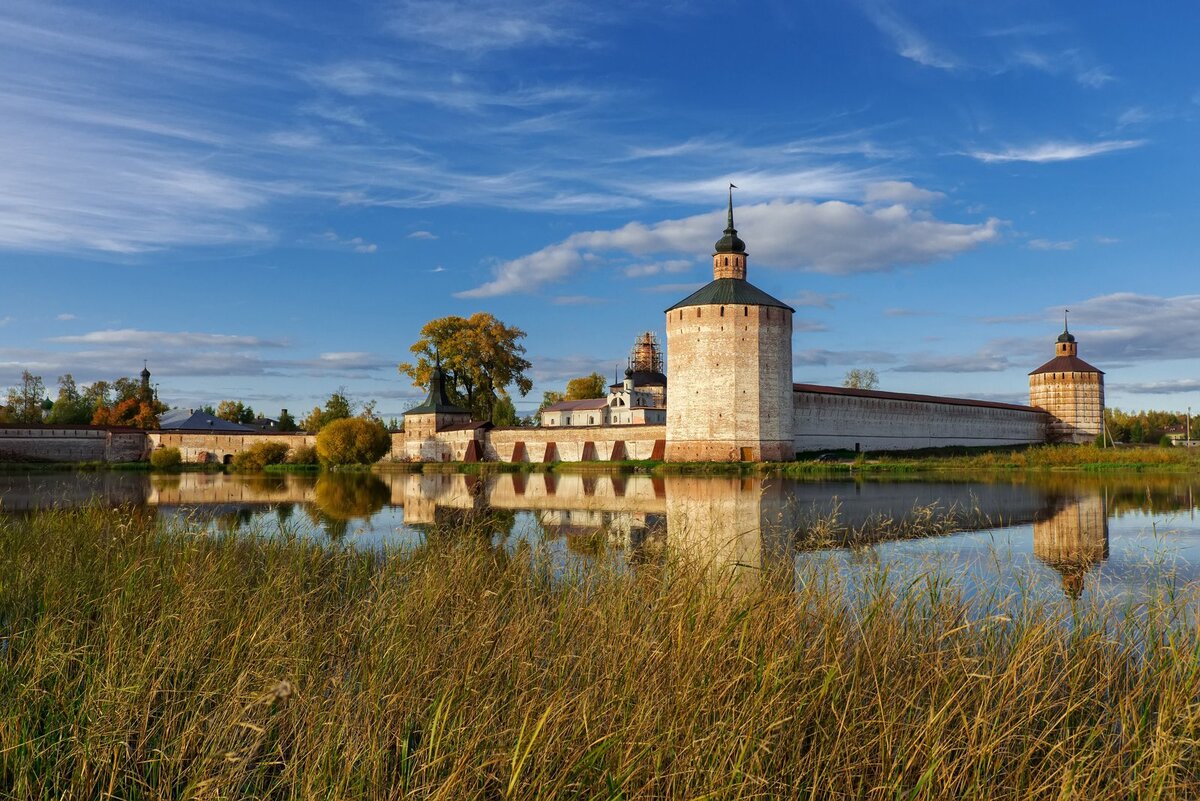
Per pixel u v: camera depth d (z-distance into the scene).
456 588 10.31
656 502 34.06
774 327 69.88
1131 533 21.98
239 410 149.62
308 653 8.50
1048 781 6.23
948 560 13.90
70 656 7.92
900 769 6.50
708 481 49.00
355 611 9.70
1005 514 27.59
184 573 11.14
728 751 6.12
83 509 22.31
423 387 94.56
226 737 6.80
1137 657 8.31
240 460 83.62
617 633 8.05
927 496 34.94
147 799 6.38
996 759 6.61
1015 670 7.07
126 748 6.62
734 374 68.56
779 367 69.94
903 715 6.85
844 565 11.98
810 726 6.88
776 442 69.31
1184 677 7.14
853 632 8.40
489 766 6.39
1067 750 6.64
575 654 8.00
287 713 7.35
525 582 11.13
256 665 7.66
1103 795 6.10
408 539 19.52
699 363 69.62
